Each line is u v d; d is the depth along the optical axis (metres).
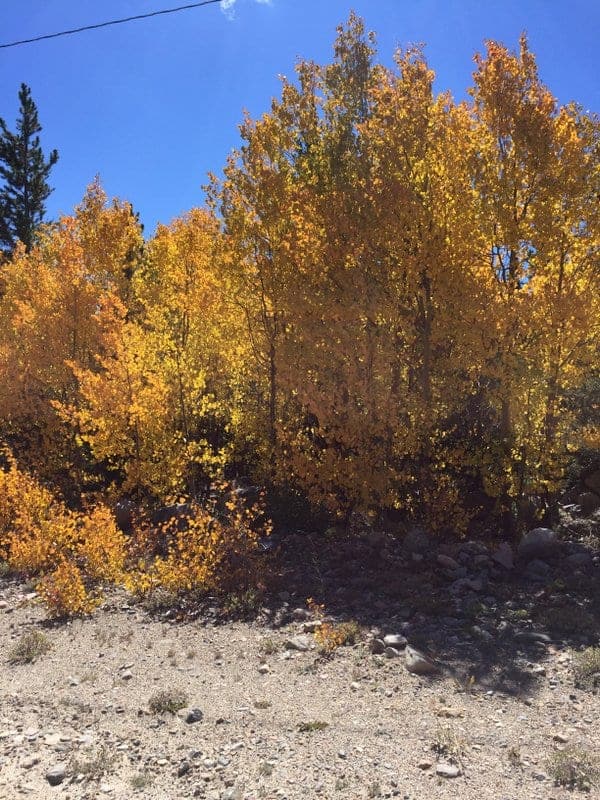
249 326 13.13
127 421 13.13
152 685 5.98
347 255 10.71
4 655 6.97
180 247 14.56
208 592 9.02
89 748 4.59
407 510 11.34
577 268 10.28
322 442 12.13
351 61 12.88
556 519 11.32
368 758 4.34
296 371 11.28
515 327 10.20
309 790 3.93
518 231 9.85
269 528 10.29
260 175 12.01
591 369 11.62
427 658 6.32
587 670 5.82
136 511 12.95
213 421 15.57
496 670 6.07
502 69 9.91
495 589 8.57
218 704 5.44
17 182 34.72
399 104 10.86
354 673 6.07
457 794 3.83
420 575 9.14
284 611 8.22
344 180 11.41
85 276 16.77
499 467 10.78
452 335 10.47
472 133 10.22
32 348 15.62
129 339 13.16
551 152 9.59
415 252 10.52
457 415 11.59
